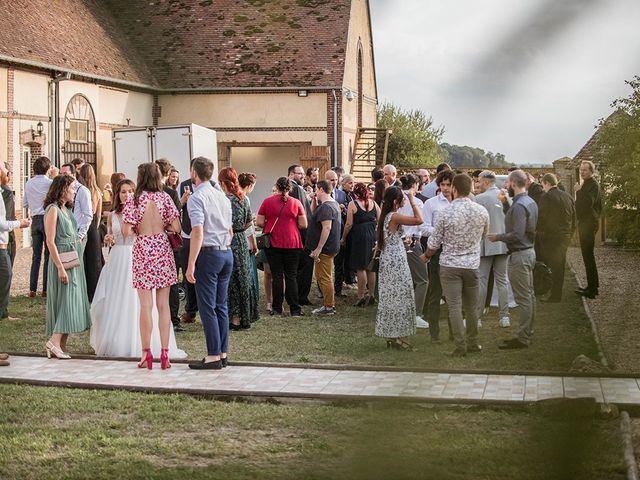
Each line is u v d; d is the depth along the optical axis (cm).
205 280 850
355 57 3588
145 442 613
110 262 955
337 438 567
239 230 1126
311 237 1270
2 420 679
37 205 1398
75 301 925
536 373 768
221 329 869
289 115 3291
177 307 1121
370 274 1373
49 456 580
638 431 584
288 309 1335
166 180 1235
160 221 867
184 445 602
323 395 719
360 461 321
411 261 1117
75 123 2742
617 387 648
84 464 559
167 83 3306
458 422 598
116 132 2456
